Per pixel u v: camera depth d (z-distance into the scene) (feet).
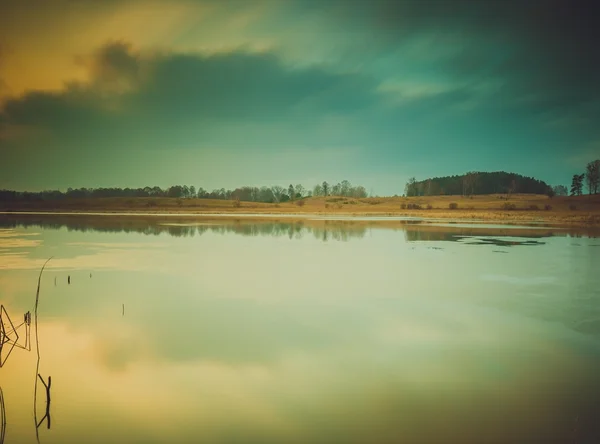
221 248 88.28
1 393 24.45
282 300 44.80
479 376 26.27
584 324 36.60
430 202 424.05
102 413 22.24
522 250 83.56
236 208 412.16
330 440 19.74
